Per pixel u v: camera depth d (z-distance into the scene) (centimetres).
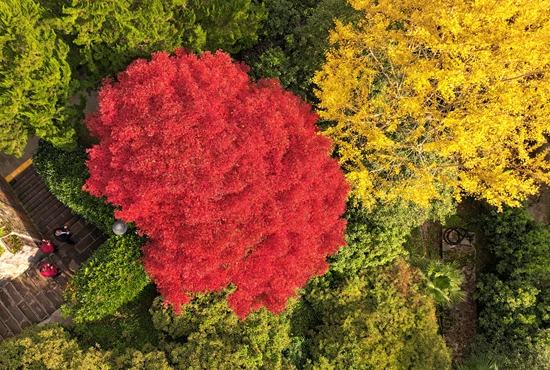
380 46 1078
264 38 1445
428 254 1548
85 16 1032
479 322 1407
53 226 1317
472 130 941
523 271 1340
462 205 1619
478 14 898
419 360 1223
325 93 1016
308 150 909
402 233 1345
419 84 901
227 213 803
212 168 796
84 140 1325
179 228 845
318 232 995
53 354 973
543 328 1270
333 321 1270
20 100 980
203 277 890
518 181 964
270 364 1116
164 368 1018
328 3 1278
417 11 1005
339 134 1109
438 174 1150
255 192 812
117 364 1020
